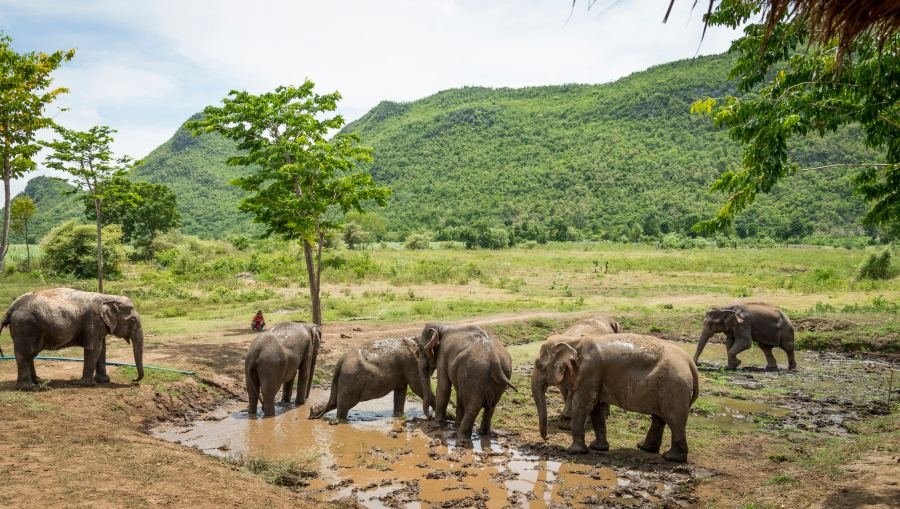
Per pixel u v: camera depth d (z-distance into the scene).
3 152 22.22
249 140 21.66
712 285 38.75
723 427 11.44
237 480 7.57
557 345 9.88
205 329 20.89
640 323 23.77
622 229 134.12
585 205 174.50
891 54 7.51
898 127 8.19
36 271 42.31
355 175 22.20
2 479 6.49
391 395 14.10
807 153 161.50
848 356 19.36
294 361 12.31
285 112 20.98
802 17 4.55
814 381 15.77
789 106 8.40
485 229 95.06
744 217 137.00
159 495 6.44
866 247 89.25
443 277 40.44
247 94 21.03
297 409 12.59
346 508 7.37
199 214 199.50
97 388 11.94
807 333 21.09
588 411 9.73
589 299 31.88
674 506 7.62
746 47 9.13
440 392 11.26
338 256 48.44
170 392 12.48
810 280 36.75
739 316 17.31
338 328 21.20
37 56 22.77
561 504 7.78
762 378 16.14
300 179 21.20
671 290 35.94
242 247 72.00
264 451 9.80
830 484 7.52
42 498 6.04
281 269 43.97
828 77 8.24
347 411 11.75
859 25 4.43
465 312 25.92
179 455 8.33
